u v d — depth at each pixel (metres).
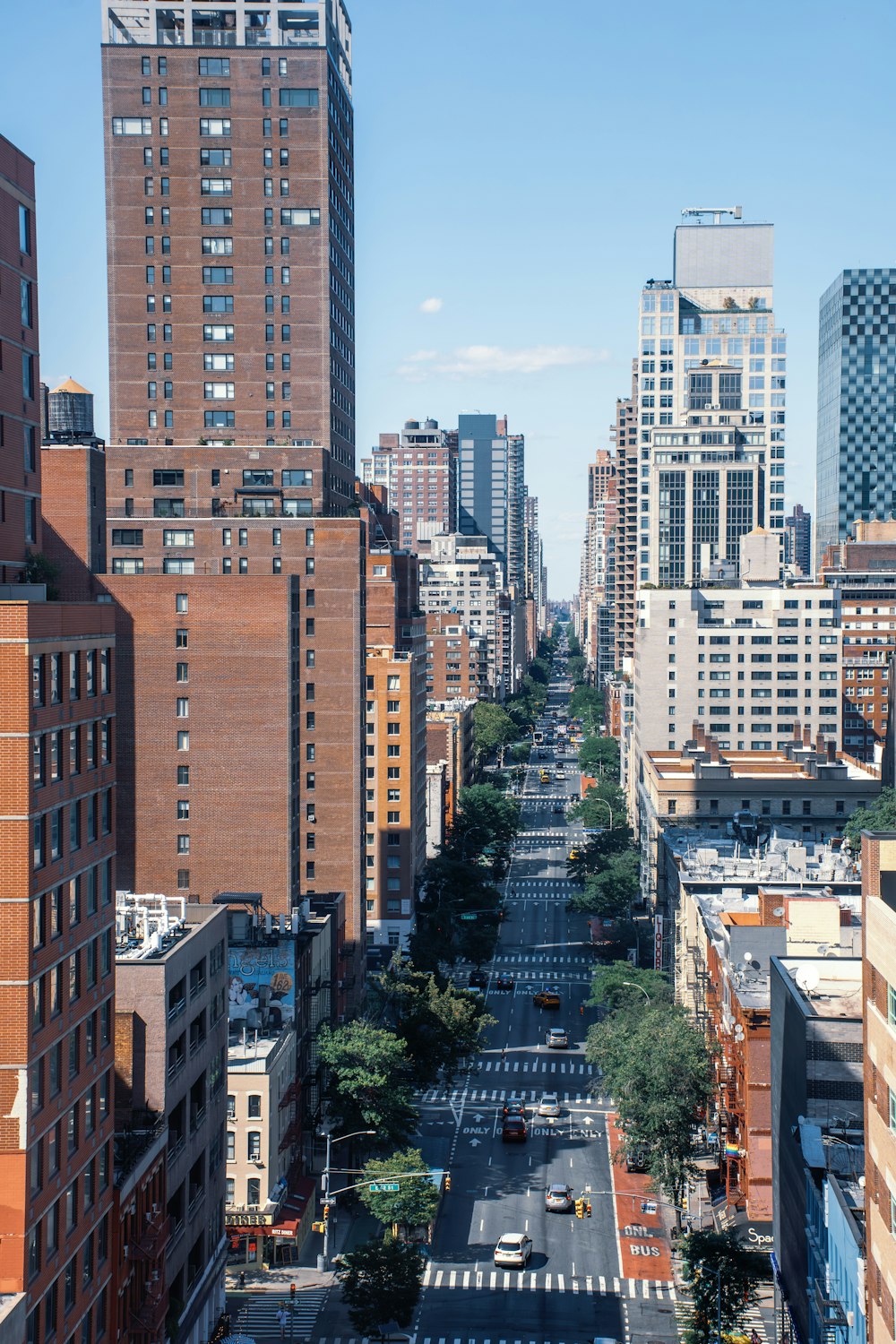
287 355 183.38
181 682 136.25
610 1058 127.81
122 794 137.12
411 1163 112.00
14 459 78.19
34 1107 60.09
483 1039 148.75
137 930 90.31
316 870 168.12
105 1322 71.44
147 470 172.00
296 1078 122.81
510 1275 110.88
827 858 178.38
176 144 182.38
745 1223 111.00
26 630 59.66
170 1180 84.19
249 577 135.38
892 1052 59.66
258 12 184.25
